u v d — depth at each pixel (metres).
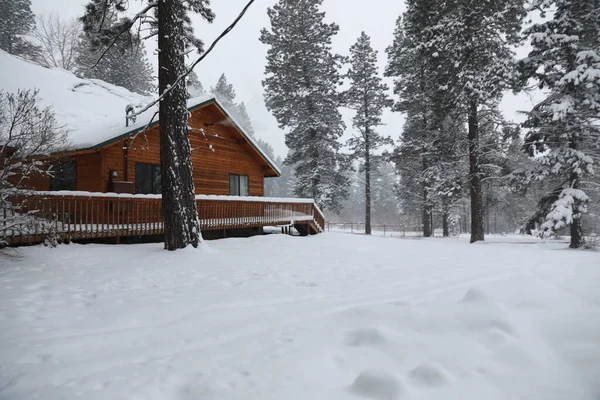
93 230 9.78
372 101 29.89
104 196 9.91
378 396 2.21
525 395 2.19
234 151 18.20
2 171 7.75
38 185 12.95
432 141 22.88
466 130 21.11
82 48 38.44
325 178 27.77
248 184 19.11
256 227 16.02
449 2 17.86
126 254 8.81
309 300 5.08
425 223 26.83
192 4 12.59
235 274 7.07
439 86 18.92
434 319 3.43
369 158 30.14
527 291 4.34
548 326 3.23
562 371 2.45
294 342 3.22
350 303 4.82
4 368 2.99
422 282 6.36
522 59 15.08
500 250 12.23
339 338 3.24
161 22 9.75
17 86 18.86
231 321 4.09
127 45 11.73
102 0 10.56
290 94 26.62
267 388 2.39
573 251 12.66
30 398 2.47
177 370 2.78
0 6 34.09
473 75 17.42
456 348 2.84
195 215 9.65
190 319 4.20
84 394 2.47
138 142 13.73
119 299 5.16
